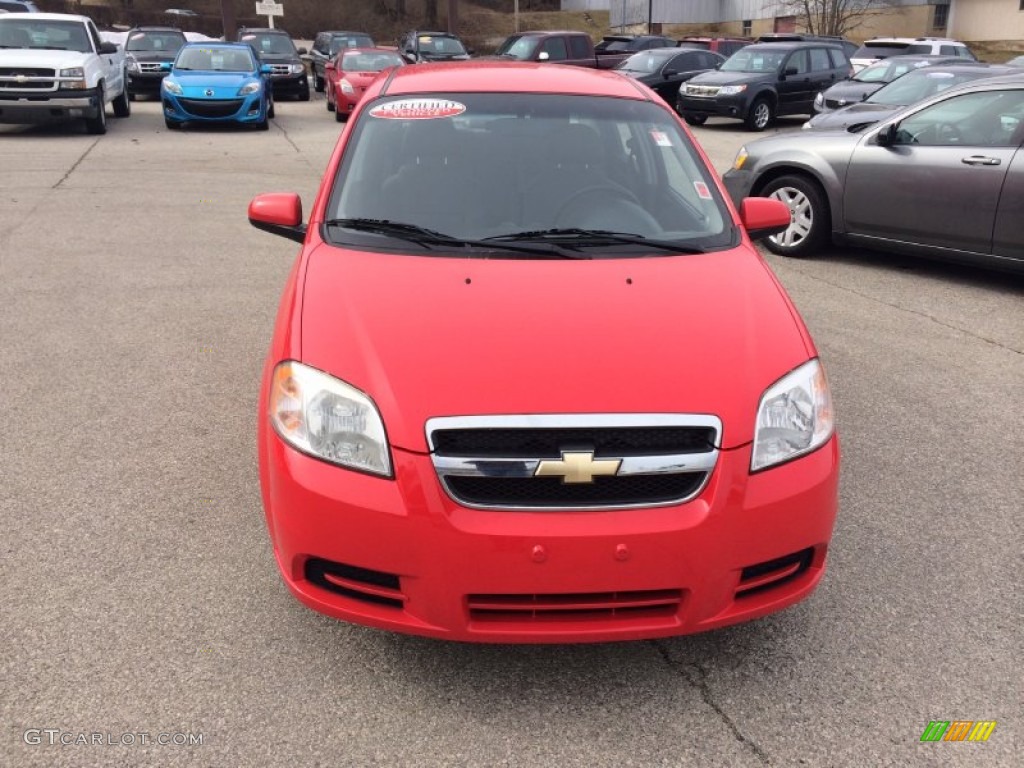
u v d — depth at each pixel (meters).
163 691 2.51
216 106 15.24
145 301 6.16
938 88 11.46
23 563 3.09
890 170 7.12
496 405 2.36
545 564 2.28
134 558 3.15
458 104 3.79
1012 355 5.51
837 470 2.59
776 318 2.82
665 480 2.36
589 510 2.31
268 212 3.65
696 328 2.69
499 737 2.39
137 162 11.90
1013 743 2.42
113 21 50.38
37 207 8.98
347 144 3.64
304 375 2.51
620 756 2.34
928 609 2.99
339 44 24.34
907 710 2.54
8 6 20.06
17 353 5.13
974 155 6.65
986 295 6.81
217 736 2.36
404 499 2.30
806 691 2.60
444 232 3.25
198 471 3.80
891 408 4.68
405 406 2.37
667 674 2.66
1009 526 3.53
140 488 3.64
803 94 18.75
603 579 2.30
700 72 20.72
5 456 3.88
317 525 2.38
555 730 2.43
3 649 2.65
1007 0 40.03
